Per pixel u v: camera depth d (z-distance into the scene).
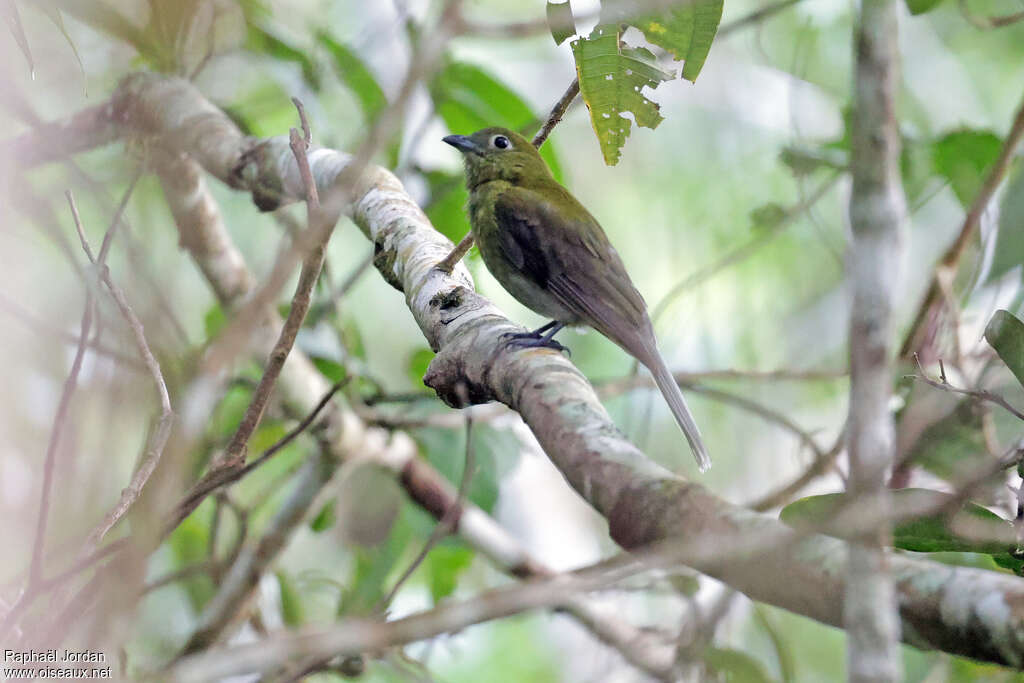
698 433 9.63
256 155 10.55
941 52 15.48
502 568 12.09
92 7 11.49
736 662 9.48
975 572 4.08
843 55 14.30
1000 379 9.01
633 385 12.02
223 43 12.63
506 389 6.63
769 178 15.80
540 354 6.63
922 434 8.22
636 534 4.74
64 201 12.24
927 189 12.24
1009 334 6.89
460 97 12.61
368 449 11.62
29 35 12.35
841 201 14.87
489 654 14.35
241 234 14.91
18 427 7.78
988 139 11.24
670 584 10.54
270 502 13.20
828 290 15.04
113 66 13.61
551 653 14.46
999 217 10.09
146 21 11.86
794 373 11.65
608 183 16.58
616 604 11.68
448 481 12.20
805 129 14.67
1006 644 3.85
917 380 7.83
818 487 10.80
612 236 16.22
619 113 7.90
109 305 8.47
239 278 11.70
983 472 6.35
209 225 11.39
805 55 13.51
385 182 9.82
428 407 12.34
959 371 9.43
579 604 11.03
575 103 13.26
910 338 10.07
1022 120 9.63
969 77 15.48
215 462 7.39
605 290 10.52
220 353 4.27
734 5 15.58
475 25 5.70
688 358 14.87
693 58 7.43
